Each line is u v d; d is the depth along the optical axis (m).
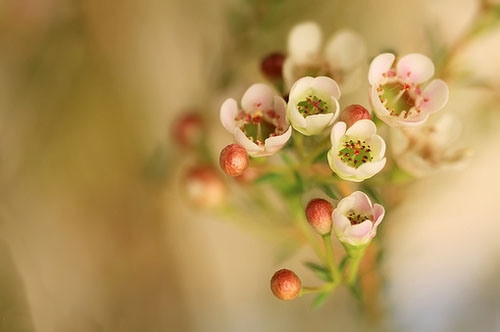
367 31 0.30
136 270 0.31
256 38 0.30
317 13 0.30
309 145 0.24
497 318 0.31
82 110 0.31
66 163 0.31
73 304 0.30
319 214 0.23
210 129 0.31
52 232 0.30
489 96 0.30
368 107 0.27
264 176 0.25
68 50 0.31
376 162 0.23
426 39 0.29
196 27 0.31
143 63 0.31
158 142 0.31
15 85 0.31
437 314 0.31
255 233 0.30
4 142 0.30
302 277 0.30
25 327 0.28
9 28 0.30
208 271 0.31
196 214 0.31
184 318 0.31
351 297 0.28
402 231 0.30
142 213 0.31
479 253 0.31
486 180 0.31
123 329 0.30
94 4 0.30
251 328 0.31
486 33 0.29
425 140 0.25
